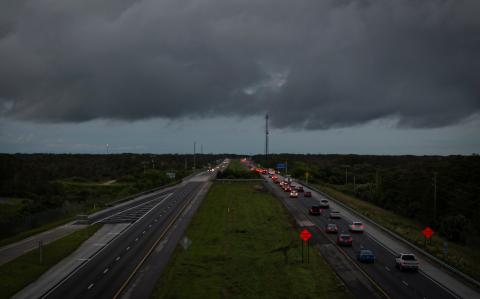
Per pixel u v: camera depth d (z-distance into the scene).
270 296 31.17
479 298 30.72
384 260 42.44
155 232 57.50
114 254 45.25
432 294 31.56
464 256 52.84
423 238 58.62
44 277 37.22
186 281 34.88
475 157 103.12
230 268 38.97
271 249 47.34
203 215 71.81
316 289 32.69
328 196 99.25
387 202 100.12
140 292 32.25
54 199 99.50
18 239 54.69
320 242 51.19
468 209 81.81
